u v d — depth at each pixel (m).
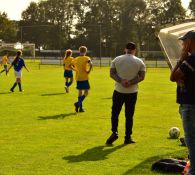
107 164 9.62
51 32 140.62
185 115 7.31
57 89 28.88
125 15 129.75
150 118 16.36
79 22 138.88
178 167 8.99
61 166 9.42
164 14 132.62
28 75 45.03
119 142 11.95
